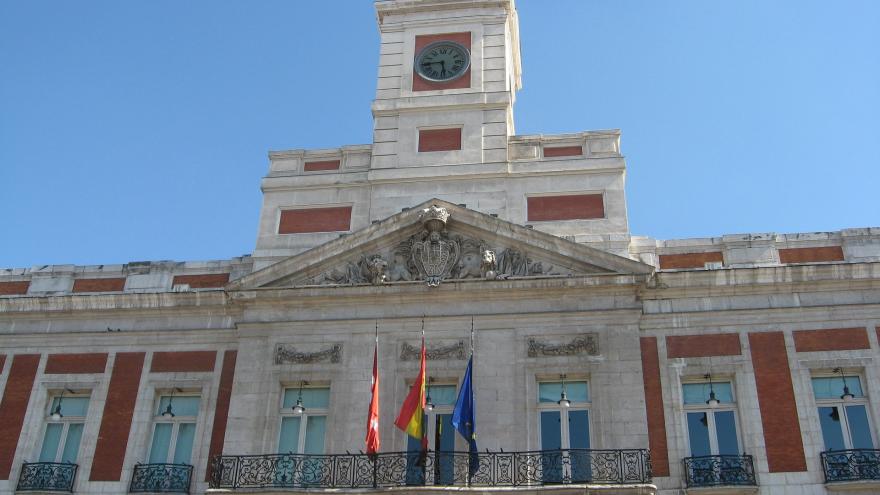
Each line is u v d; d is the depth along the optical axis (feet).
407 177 87.66
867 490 67.36
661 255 80.74
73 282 86.74
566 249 78.13
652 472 69.82
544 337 75.77
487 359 75.31
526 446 71.46
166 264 86.43
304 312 79.20
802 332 74.74
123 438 77.41
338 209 87.51
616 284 75.97
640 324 76.28
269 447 73.67
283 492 68.54
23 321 84.02
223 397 78.18
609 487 65.92
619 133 87.86
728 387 74.33
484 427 72.59
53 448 78.89
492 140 89.51
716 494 68.49
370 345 77.10
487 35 97.40
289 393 77.15
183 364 80.28
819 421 71.36
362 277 79.46
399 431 73.31
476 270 78.48
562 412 73.72
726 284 76.74
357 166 90.22
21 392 80.74
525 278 77.00
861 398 72.43
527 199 85.40
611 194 84.23
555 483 68.49
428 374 75.41
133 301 82.69
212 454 75.51
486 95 91.97
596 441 71.31
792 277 76.13
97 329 82.74
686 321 76.18
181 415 79.00
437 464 69.41
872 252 78.33
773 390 72.69
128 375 80.38
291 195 88.58
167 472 74.95
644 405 71.92
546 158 87.66
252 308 79.97
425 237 80.18
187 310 82.38
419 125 91.61
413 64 96.78
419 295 77.97
